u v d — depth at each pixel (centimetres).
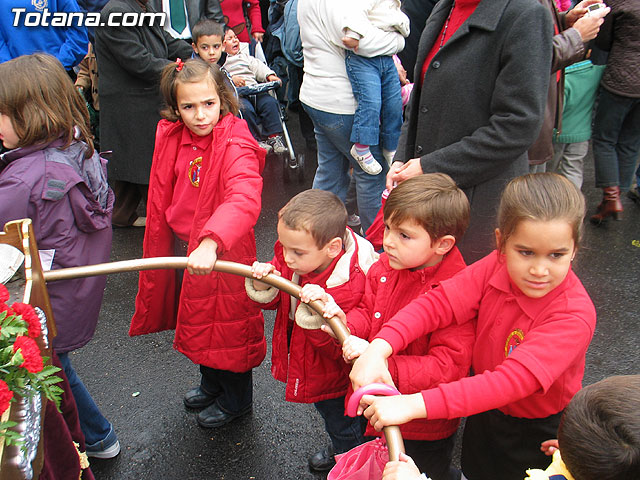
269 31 591
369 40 303
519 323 136
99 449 229
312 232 164
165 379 281
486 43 198
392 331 141
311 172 521
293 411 259
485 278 147
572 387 137
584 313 129
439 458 169
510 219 126
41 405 131
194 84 196
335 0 304
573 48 227
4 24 411
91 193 189
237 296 212
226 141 200
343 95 322
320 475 228
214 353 219
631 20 348
